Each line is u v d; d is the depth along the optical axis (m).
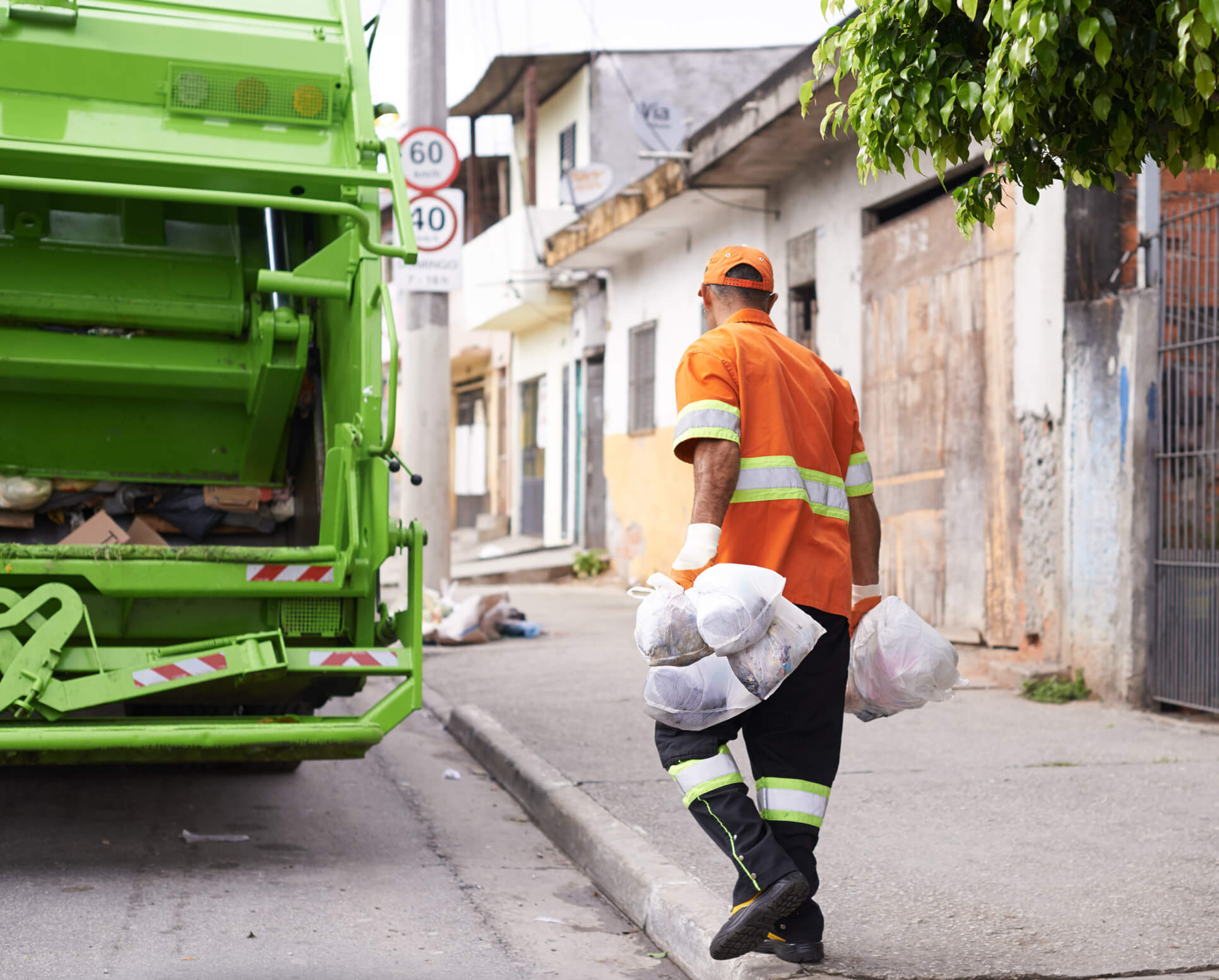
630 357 16.89
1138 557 7.49
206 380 5.90
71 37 5.41
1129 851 4.64
